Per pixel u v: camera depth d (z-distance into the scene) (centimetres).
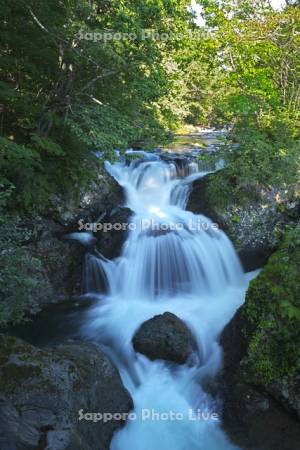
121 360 527
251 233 758
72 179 715
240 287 703
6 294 531
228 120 980
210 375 504
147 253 707
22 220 646
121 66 654
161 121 973
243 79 905
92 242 721
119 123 652
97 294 697
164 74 815
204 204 790
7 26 600
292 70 968
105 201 768
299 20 891
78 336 564
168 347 516
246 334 502
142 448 427
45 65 671
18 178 624
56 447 349
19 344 421
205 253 716
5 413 359
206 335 566
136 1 695
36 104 677
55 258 677
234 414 455
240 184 762
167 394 488
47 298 647
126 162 945
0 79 677
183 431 446
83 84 697
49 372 397
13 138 695
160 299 674
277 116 870
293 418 436
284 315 457
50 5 607
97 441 394
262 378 455
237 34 937
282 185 785
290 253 541
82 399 399
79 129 612
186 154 1015
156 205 834
